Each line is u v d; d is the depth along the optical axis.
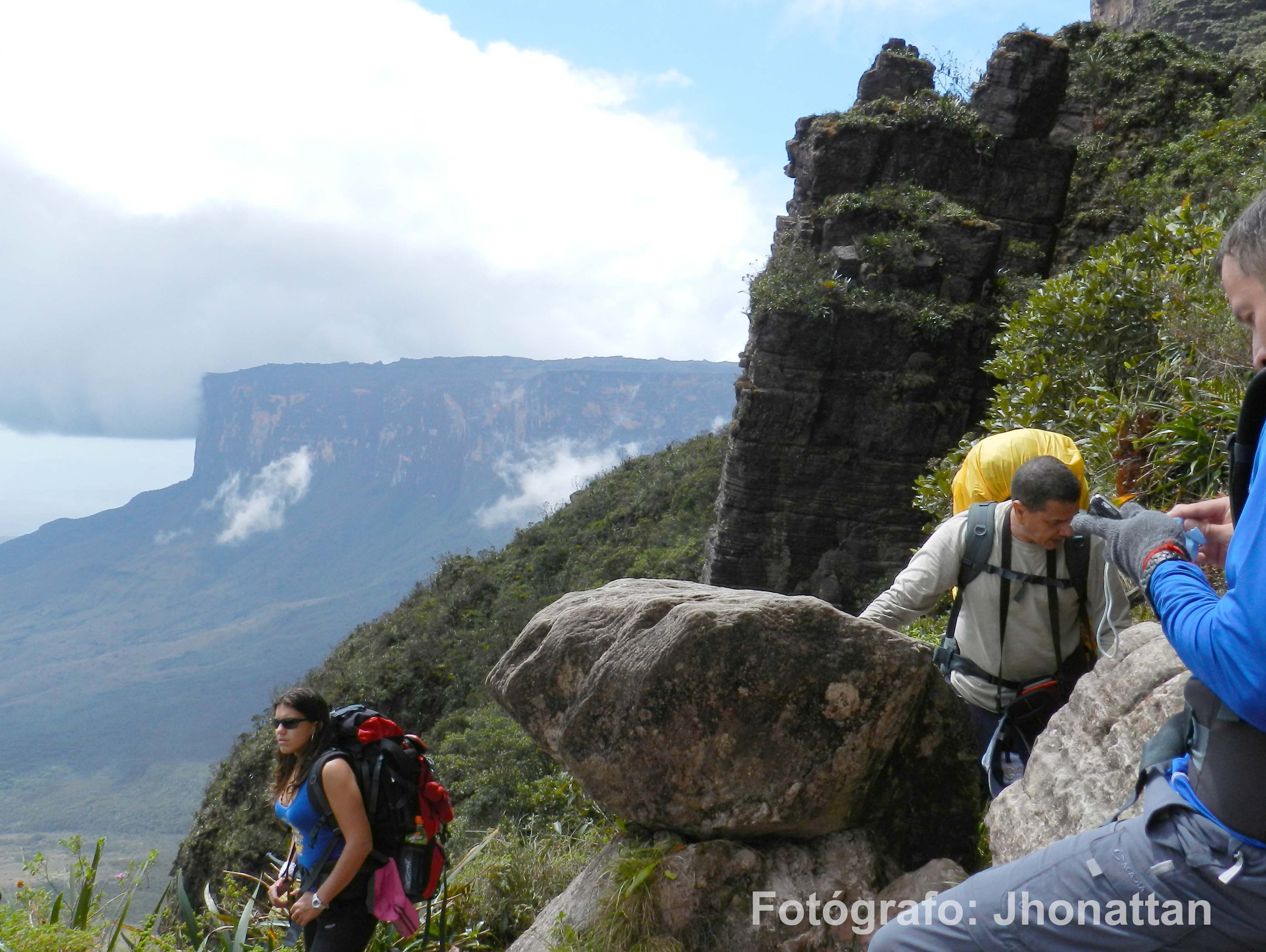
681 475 47.09
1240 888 1.25
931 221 19.80
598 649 3.37
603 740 3.28
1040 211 20.44
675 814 3.23
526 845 5.28
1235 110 21.58
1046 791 2.67
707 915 3.11
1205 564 1.53
